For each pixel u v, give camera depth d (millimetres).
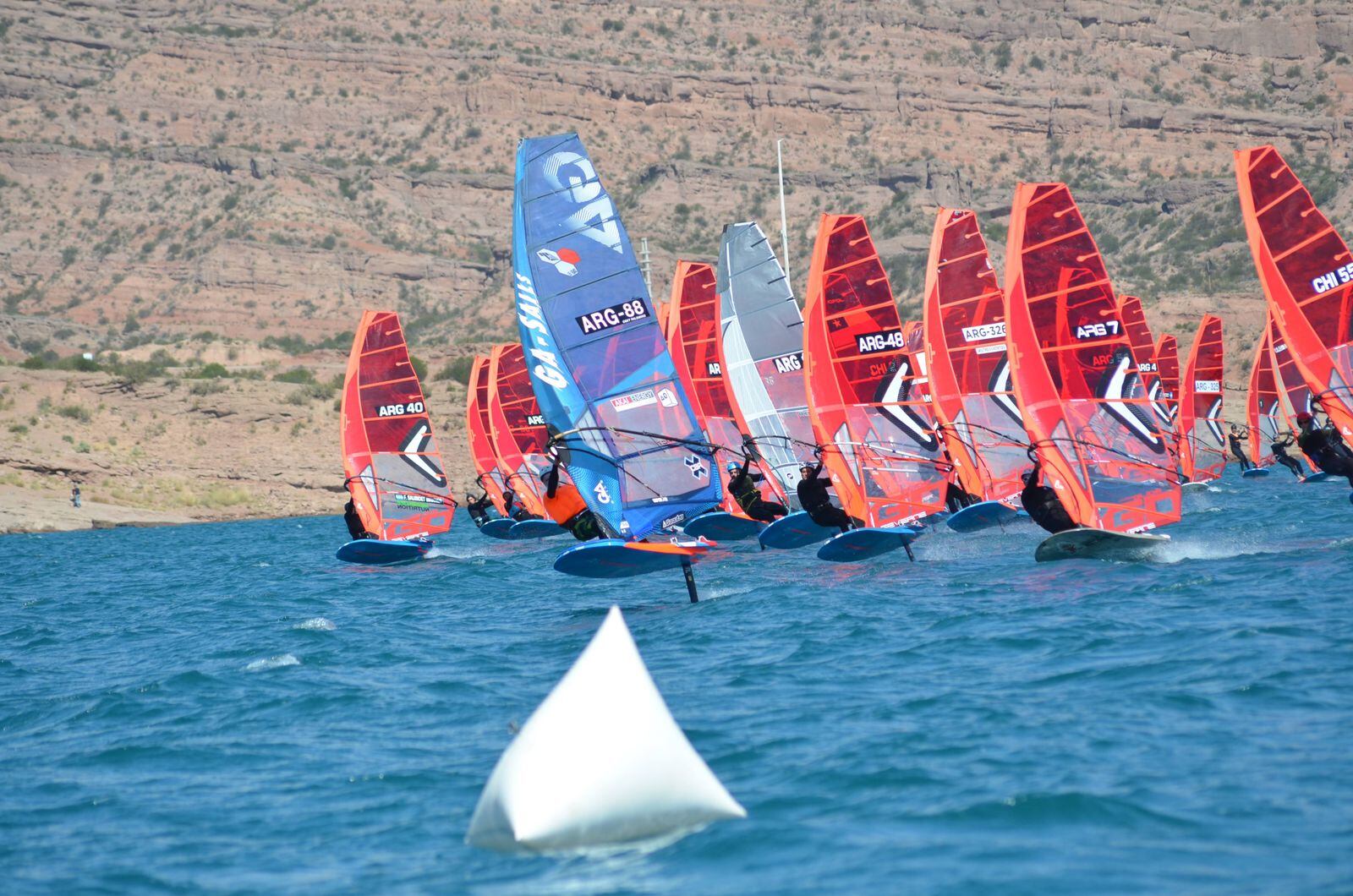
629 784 36844
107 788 47938
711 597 87750
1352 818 34250
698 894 32375
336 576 131625
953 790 38906
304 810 43031
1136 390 82375
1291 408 195375
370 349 137750
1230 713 44781
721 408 136500
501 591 106875
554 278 79375
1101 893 30641
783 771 42344
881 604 76438
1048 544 85875
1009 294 83062
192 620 101062
